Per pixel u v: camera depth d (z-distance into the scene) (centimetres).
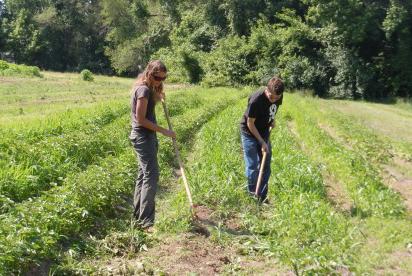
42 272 552
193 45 4591
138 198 708
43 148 952
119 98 2748
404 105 3450
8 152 907
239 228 705
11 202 671
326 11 3891
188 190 699
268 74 4016
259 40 4112
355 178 939
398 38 3831
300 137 1530
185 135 1422
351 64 3869
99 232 679
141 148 677
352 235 657
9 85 3497
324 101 3447
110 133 1179
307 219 677
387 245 640
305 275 532
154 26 5725
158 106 1869
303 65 3975
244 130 801
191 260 591
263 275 557
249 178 800
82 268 550
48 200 676
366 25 3816
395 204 804
